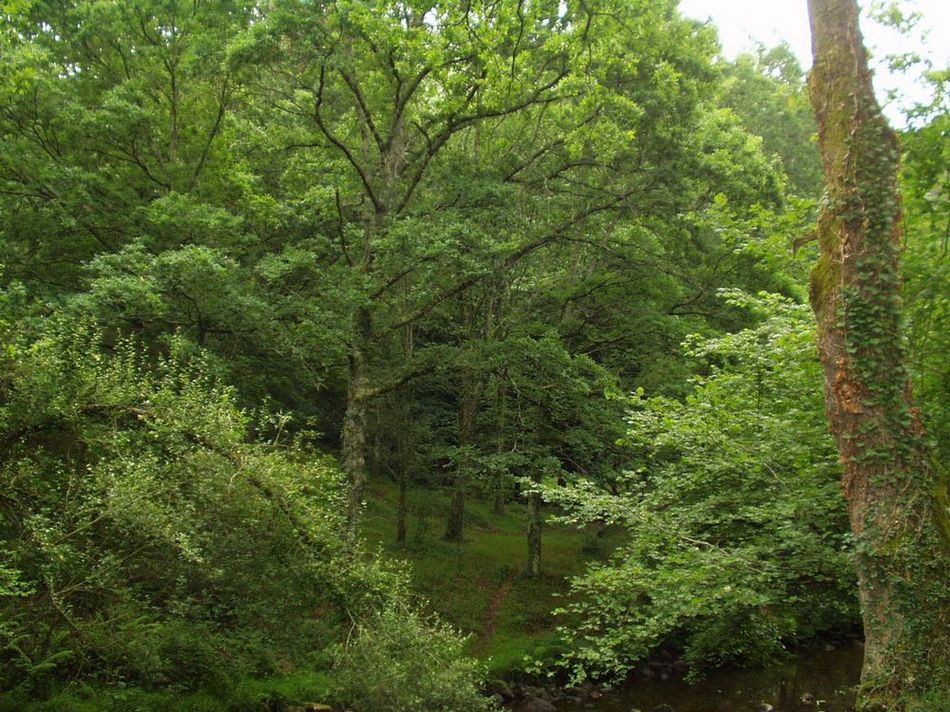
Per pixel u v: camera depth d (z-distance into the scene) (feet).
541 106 64.23
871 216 26.17
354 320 54.08
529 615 58.49
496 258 57.26
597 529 75.46
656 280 61.21
